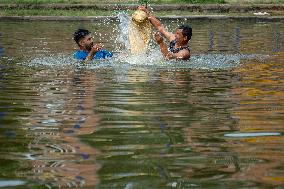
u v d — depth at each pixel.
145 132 5.87
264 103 7.46
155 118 6.51
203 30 21.89
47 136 5.71
